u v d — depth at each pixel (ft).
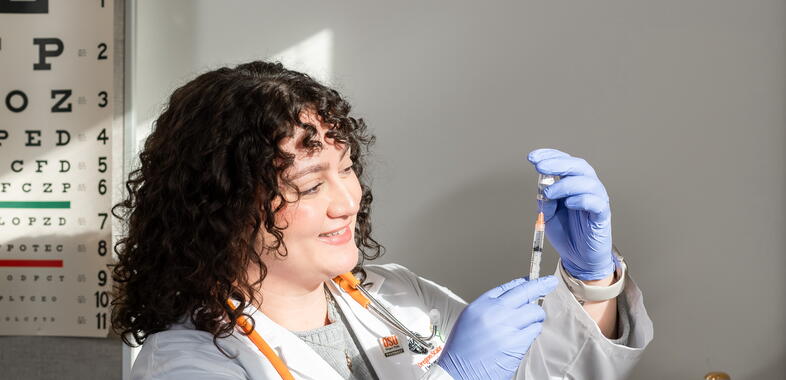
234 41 5.62
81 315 5.49
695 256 5.52
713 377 4.96
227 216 3.20
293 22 5.62
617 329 4.06
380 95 5.63
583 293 3.86
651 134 5.50
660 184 5.52
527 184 5.59
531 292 3.50
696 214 5.50
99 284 5.46
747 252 5.48
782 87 5.40
